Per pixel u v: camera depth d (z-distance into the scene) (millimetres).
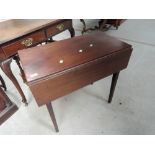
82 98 1565
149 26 3174
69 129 1287
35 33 1234
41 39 1317
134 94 1592
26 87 1744
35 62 934
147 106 1463
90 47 1055
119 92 1618
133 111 1419
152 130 1269
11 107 1418
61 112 1433
